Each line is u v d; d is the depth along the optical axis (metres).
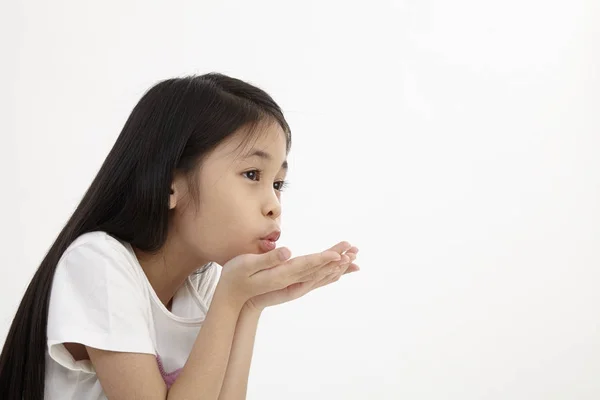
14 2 1.69
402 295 1.88
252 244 0.84
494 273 1.96
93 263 0.80
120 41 1.77
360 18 1.95
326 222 1.89
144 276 0.85
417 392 1.83
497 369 1.89
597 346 1.96
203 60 1.84
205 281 1.05
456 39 2.02
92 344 0.77
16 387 0.85
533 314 1.95
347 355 1.80
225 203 0.82
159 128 0.84
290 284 0.81
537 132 2.06
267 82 1.89
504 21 2.05
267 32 1.89
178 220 0.86
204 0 1.84
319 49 1.92
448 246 1.94
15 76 1.68
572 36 2.10
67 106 1.72
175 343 0.90
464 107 2.02
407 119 1.97
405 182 1.95
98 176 0.88
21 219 1.66
